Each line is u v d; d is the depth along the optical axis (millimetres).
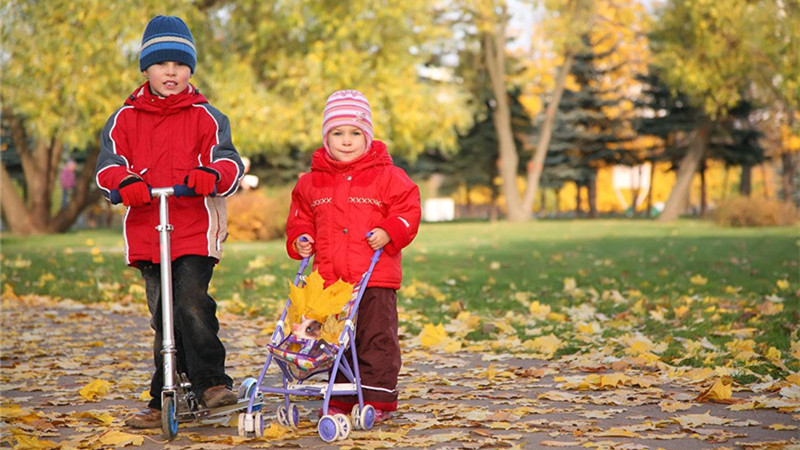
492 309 9570
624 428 4281
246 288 11891
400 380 5922
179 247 4480
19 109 22766
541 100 52656
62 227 30578
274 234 25344
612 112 52312
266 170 39719
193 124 4625
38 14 21703
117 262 15281
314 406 5098
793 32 28078
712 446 3955
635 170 62344
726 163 44688
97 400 5379
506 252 18812
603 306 9602
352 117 4688
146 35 4652
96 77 21391
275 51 27656
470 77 44688
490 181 48531
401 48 28266
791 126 34125
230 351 7352
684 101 43781
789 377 5262
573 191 71250
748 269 13883
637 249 19516
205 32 25641
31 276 13242
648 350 6625
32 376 6203
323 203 4727
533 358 6715
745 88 40344
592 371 6051
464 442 4117
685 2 32750
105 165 4480
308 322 4383
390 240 4539
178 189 4293
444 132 29859
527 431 4324
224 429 4531
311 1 25719
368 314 4594
